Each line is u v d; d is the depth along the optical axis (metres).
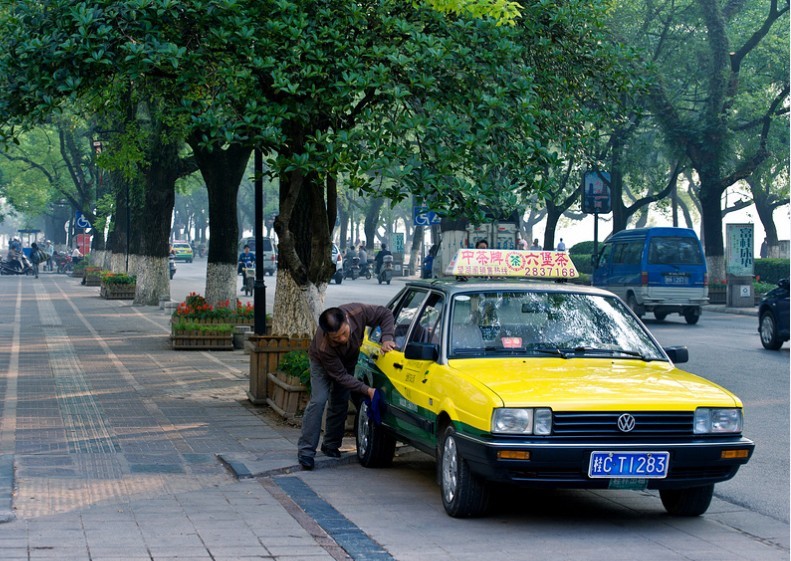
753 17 41.38
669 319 32.41
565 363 8.08
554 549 6.96
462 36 12.27
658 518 8.00
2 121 11.80
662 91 37.19
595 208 34.81
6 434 11.03
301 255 15.55
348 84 11.37
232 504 8.10
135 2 11.20
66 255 76.19
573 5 13.51
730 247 36.31
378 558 6.63
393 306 10.21
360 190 11.45
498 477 7.15
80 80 11.27
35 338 22.91
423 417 8.32
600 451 7.10
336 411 9.91
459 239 37.88
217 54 12.19
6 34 11.90
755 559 6.85
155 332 24.64
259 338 13.33
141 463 9.61
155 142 30.02
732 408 7.45
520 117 12.06
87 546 6.71
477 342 8.36
